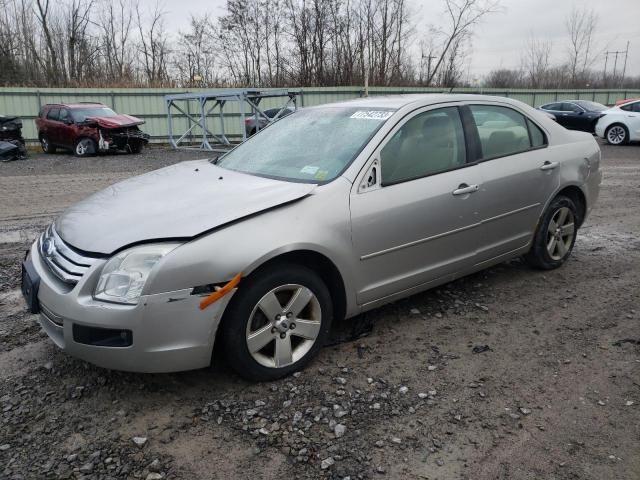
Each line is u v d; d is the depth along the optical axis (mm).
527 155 4559
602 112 20531
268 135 4395
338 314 3551
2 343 3648
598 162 5242
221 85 28953
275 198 3158
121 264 2777
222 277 2842
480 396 3061
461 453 2594
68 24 34531
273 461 2537
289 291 3209
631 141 18750
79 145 17094
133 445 2645
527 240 4695
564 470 2480
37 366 3355
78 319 2768
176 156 17234
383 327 3930
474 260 4203
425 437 2707
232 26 34500
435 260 3902
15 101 21922
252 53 35000
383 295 3660
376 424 2805
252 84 32406
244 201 3139
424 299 4438
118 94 23125
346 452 2594
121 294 2746
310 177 3533
